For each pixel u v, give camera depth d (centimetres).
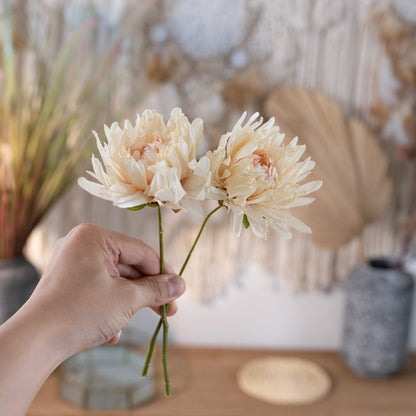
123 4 118
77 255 72
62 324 65
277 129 66
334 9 120
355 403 115
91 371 117
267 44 121
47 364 63
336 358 129
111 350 124
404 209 127
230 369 124
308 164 66
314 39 121
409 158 125
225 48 120
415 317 133
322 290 130
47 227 124
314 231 121
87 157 116
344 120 122
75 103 116
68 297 68
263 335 133
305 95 121
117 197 61
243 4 119
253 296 131
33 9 116
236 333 132
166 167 60
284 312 132
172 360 125
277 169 65
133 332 129
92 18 117
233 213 65
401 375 123
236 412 111
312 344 133
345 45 122
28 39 116
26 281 110
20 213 109
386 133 125
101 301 69
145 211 125
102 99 119
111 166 62
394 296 116
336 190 121
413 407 114
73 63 116
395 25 120
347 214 121
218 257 128
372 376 121
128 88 120
